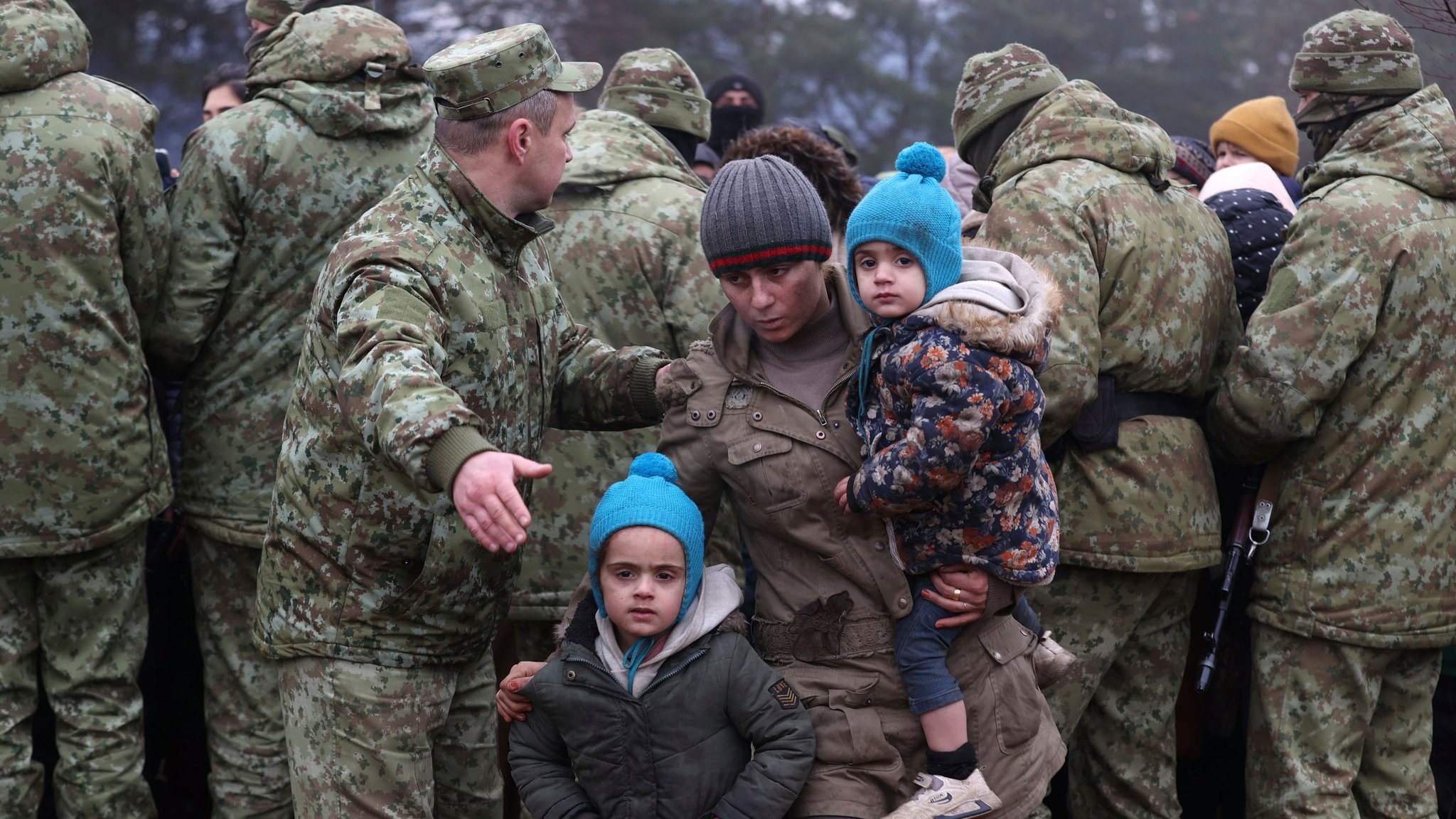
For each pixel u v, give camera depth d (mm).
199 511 10805
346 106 10602
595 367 9094
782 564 7961
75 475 10031
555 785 7863
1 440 9844
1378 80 11039
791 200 7523
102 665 10453
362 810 8320
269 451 10711
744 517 8008
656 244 10828
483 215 8156
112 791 10453
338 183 10656
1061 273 9859
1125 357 10070
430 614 8359
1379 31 11078
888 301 7426
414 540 8188
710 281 10828
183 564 12062
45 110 9883
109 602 10453
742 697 7613
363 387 7117
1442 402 10492
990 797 7391
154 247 10383
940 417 7098
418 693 8445
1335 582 10414
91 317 9977
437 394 6859
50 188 9781
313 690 8383
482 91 8008
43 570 10188
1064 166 10336
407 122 10922
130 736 10641
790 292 7641
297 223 10594
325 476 8188
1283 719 10656
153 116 10547
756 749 7641
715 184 7664
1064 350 9648
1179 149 15883
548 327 8828
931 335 7234
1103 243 10047
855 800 7527
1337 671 10531
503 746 11477
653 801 7621
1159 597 10609
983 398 7078
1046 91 11117
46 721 11469
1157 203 10477
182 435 11016
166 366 10812
